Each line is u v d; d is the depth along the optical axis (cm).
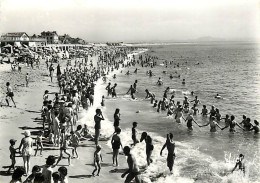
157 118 2567
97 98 3525
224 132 2172
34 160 1386
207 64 9350
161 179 1315
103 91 4116
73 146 1505
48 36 13325
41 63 6875
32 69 5375
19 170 812
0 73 4419
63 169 935
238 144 1870
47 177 933
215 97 3728
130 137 1953
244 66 8525
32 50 8081
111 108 2961
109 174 1341
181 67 8369
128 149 1172
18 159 1367
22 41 8588
